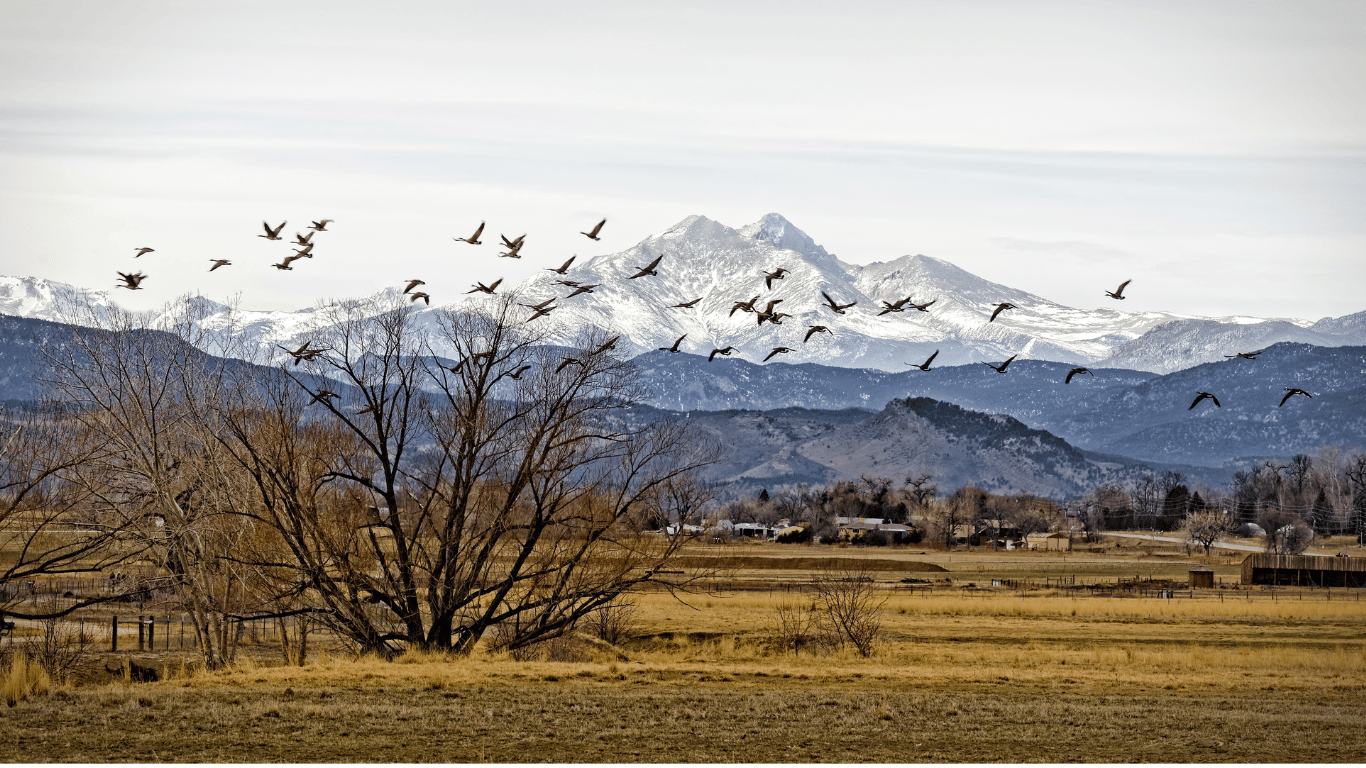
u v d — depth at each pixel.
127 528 50.12
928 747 32.53
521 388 52.25
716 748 31.86
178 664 50.19
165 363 54.12
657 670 45.66
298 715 34.50
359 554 53.47
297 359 51.16
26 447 49.81
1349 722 37.34
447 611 50.69
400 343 51.66
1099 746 33.06
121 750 30.14
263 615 50.31
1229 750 32.78
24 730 32.12
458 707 36.25
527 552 51.75
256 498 53.09
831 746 32.38
